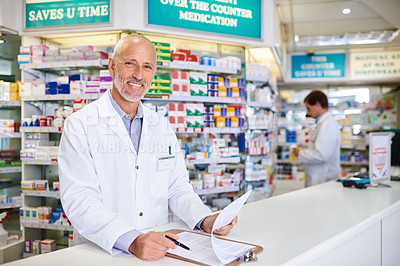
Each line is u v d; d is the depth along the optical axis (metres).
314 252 1.12
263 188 3.97
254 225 1.42
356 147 6.87
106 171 1.43
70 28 3.23
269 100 4.16
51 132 3.60
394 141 3.44
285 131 7.09
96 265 0.99
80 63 3.15
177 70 3.52
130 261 1.02
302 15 4.96
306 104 3.56
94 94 3.09
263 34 3.71
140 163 1.48
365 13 4.89
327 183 2.65
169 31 3.24
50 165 3.65
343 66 6.57
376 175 2.48
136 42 1.40
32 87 3.38
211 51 3.79
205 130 3.41
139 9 3.13
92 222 1.16
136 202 1.45
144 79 1.42
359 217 1.55
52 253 1.10
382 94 7.04
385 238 1.82
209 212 1.38
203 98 3.38
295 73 6.76
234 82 3.67
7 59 3.78
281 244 1.17
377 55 6.44
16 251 3.34
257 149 3.91
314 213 1.63
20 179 3.88
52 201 3.65
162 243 1.05
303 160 3.37
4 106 3.81
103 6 3.14
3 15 3.25
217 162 3.50
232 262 1.00
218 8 3.44
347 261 1.42
